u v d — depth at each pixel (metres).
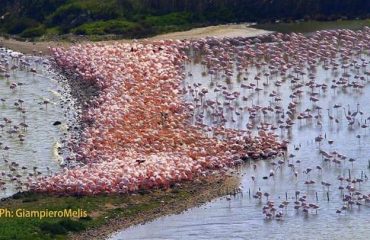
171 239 68.88
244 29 147.62
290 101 104.44
